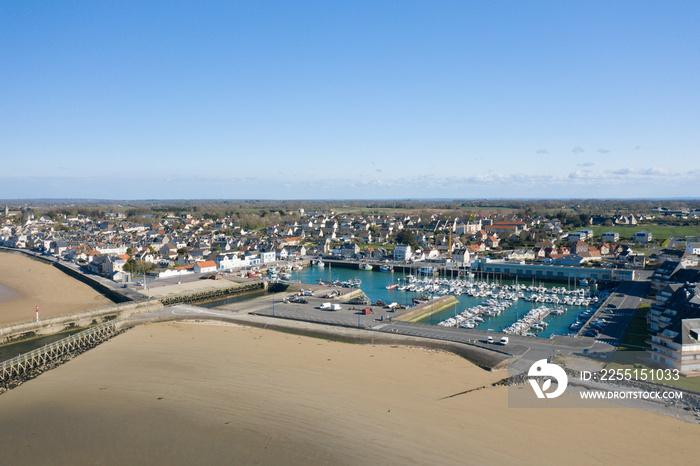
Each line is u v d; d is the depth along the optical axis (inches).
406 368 2475.4
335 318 3688.5
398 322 3550.7
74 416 1889.8
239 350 2815.0
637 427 1771.7
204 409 1937.7
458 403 1991.9
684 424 1803.6
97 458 1577.3
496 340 2935.5
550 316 4028.1
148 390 2155.5
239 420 1831.9
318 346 2923.2
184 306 4200.3
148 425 1800.0
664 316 3085.6
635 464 1507.1
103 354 2753.4
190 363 2551.7
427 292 5187.0
